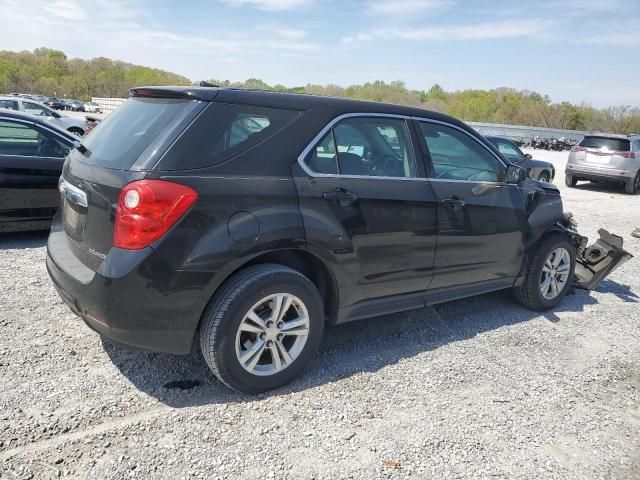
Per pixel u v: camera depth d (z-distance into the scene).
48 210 6.27
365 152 3.74
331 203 3.42
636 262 7.61
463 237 4.25
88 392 3.19
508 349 4.29
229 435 2.89
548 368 4.01
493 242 4.52
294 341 3.44
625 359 4.28
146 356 3.68
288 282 3.25
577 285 5.77
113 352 3.69
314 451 2.82
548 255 5.02
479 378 3.76
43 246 6.18
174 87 3.35
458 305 5.22
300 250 3.40
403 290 3.99
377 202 3.66
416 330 4.54
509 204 4.62
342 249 3.48
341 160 3.57
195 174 2.96
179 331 3.01
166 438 2.82
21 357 3.51
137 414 3.02
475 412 3.33
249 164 3.15
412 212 3.86
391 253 3.79
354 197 3.53
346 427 3.06
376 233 3.66
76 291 3.04
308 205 3.32
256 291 3.12
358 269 3.62
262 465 2.68
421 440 2.99
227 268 3.02
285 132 3.34
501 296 5.57
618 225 10.65
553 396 3.60
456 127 4.38
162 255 2.86
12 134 6.09
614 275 6.84
